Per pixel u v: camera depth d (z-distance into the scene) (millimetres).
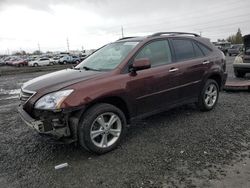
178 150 4035
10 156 4062
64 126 3732
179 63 5164
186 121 5398
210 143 4258
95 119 3857
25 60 50000
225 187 3037
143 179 3264
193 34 6016
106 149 4008
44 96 3713
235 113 5879
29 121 3719
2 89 12938
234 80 10055
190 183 3141
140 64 4242
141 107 4555
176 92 5137
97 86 3902
